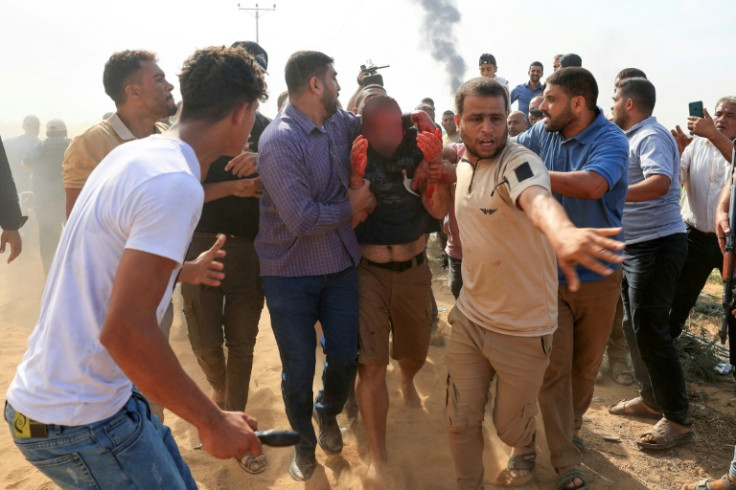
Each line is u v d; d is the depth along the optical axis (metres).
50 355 1.80
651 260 3.90
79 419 1.79
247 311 3.74
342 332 3.34
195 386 1.72
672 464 3.74
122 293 1.63
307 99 3.18
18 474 3.58
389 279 3.51
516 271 2.78
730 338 4.23
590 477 3.57
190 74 2.01
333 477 3.52
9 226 4.43
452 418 3.03
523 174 2.53
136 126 3.52
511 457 3.55
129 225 1.71
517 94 10.06
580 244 1.72
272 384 4.74
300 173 3.10
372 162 3.45
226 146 2.08
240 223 3.59
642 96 4.05
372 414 3.45
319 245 3.24
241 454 1.80
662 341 3.84
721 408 4.48
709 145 4.88
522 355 2.88
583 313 3.36
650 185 3.78
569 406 3.37
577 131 3.33
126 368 1.66
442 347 5.48
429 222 3.67
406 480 3.47
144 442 1.92
